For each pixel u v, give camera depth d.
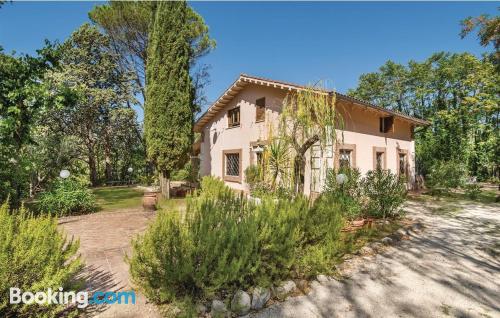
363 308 3.22
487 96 17.91
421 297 3.51
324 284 3.80
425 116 25.81
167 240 3.06
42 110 7.67
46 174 10.68
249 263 3.05
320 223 4.24
